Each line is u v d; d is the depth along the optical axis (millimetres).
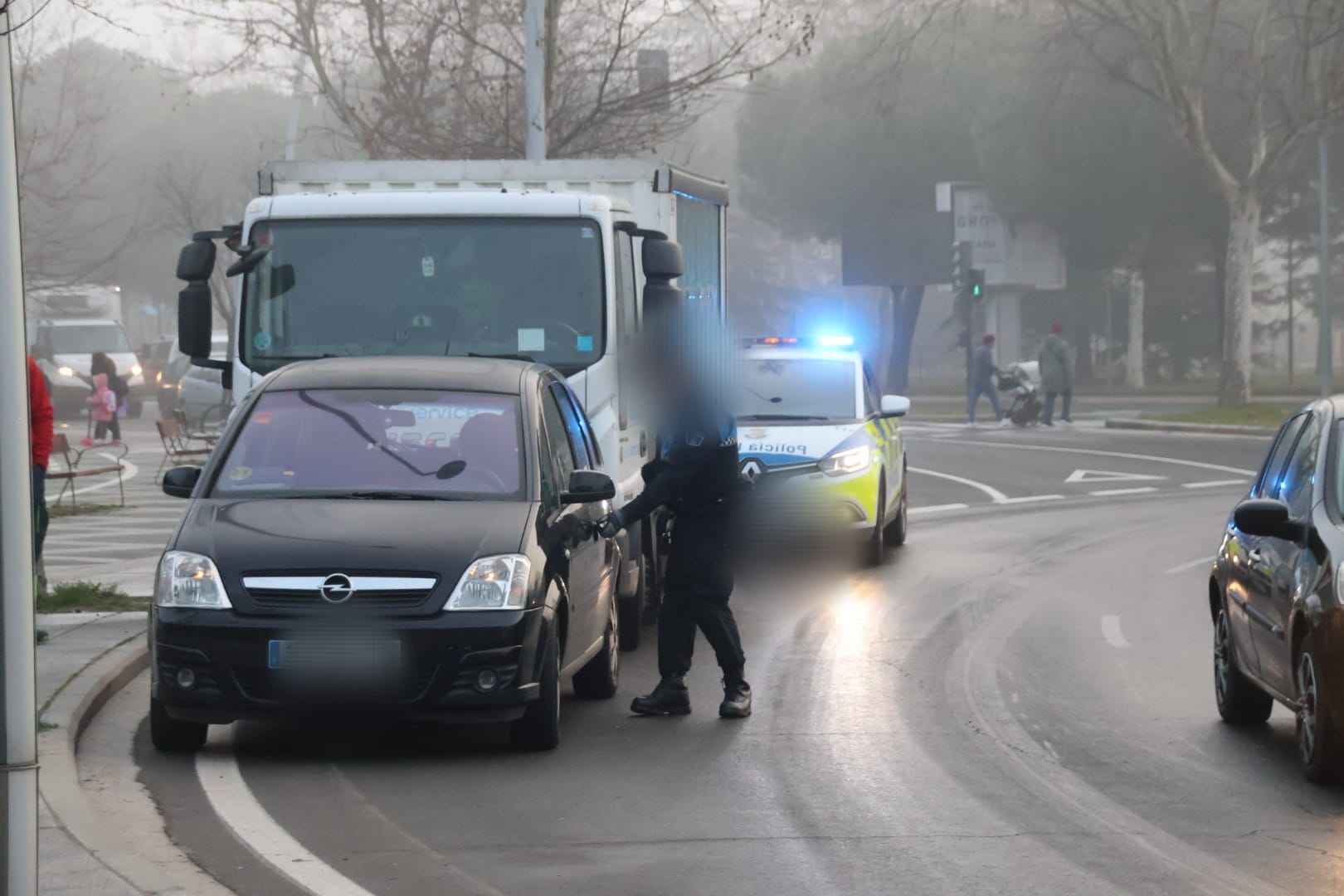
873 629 41688
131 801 24562
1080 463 97625
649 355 31156
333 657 25969
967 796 24859
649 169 43562
